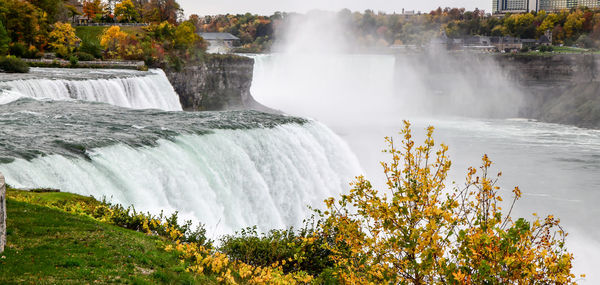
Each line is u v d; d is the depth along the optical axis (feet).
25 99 173.37
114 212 78.54
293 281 65.62
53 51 335.26
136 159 109.40
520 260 40.06
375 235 47.09
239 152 133.90
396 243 45.01
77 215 73.72
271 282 64.80
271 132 150.00
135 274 56.75
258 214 130.52
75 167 99.14
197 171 115.85
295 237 80.53
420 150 49.60
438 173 47.60
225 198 121.70
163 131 129.70
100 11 513.86
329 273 63.52
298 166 151.84
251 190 131.85
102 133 122.83
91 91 216.33
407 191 46.47
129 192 100.83
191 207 108.88
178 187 109.50
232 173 129.90
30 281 49.65
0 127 125.18
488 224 42.52
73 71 271.49
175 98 291.79
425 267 42.34
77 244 62.18
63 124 133.69
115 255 61.26
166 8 526.16
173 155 116.67
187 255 66.54
